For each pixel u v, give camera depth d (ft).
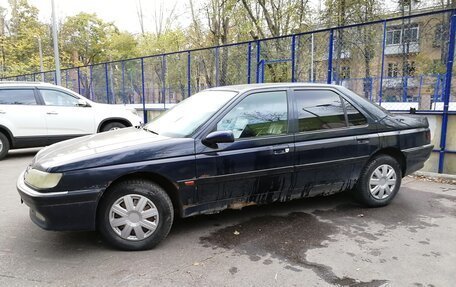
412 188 18.56
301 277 9.77
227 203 12.60
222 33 69.87
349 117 14.53
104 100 56.75
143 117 45.96
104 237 11.24
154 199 11.37
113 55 129.29
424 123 16.58
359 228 13.16
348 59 37.73
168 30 97.50
